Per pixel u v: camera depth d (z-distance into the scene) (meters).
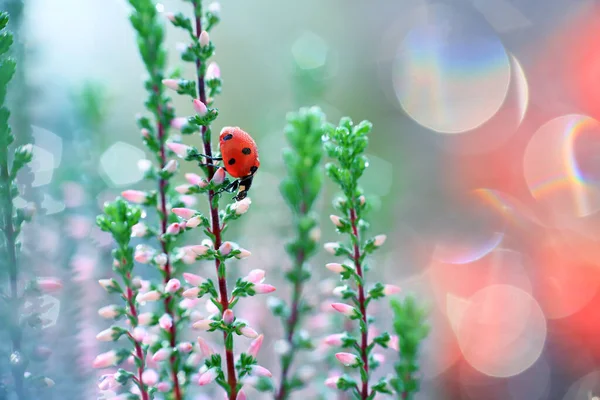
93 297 0.19
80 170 0.20
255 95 0.26
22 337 0.17
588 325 0.24
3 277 0.17
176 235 0.17
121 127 0.23
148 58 0.18
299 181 0.19
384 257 0.22
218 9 0.17
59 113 0.21
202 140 0.17
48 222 0.19
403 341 0.18
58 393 0.18
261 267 0.20
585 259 0.25
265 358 0.19
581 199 0.29
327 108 0.23
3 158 0.17
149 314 0.17
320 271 0.20
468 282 0.25
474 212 0.29
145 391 0.17
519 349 0.23
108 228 0.17
